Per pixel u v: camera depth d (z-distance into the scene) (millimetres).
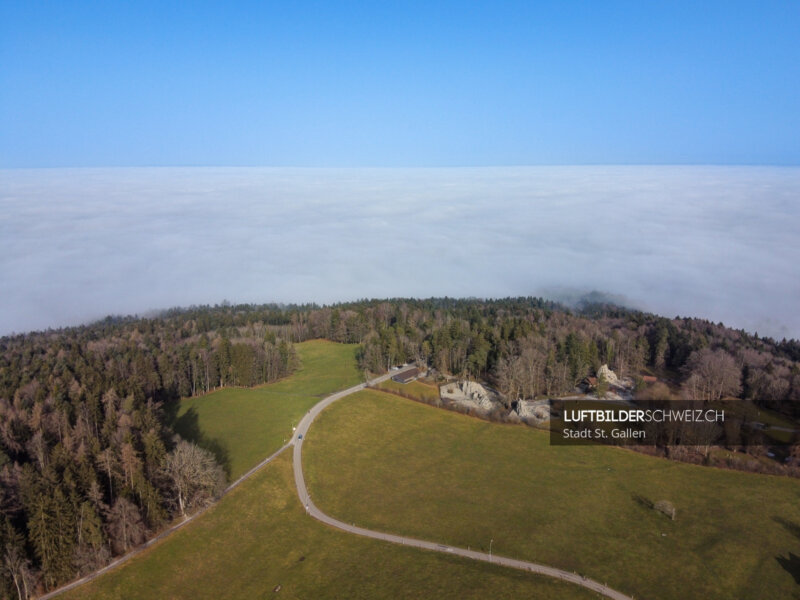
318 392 180125
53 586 87062
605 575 93500
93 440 108750
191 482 108875
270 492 118562
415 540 104500
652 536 104938
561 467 131500
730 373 167750
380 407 163000
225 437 143750
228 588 91312
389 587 90125
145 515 101625
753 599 88250
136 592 87875
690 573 94188
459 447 141625
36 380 150625
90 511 91438
